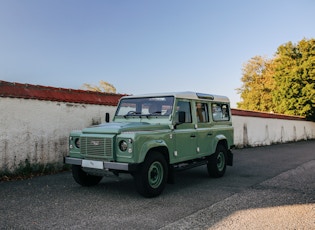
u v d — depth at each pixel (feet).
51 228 14.30
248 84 167.12
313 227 14.65
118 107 25.13
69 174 28.25
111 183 24.43
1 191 21.39
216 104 28.81
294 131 89.97
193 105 25.03
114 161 19.12
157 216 16.10
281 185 24.18
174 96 22.68
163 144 20.48
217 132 27.71
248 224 14.97
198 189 22.67
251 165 35.91
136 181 19.29
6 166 26.08
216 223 15.07
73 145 21.53
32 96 28.07
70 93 32.58
